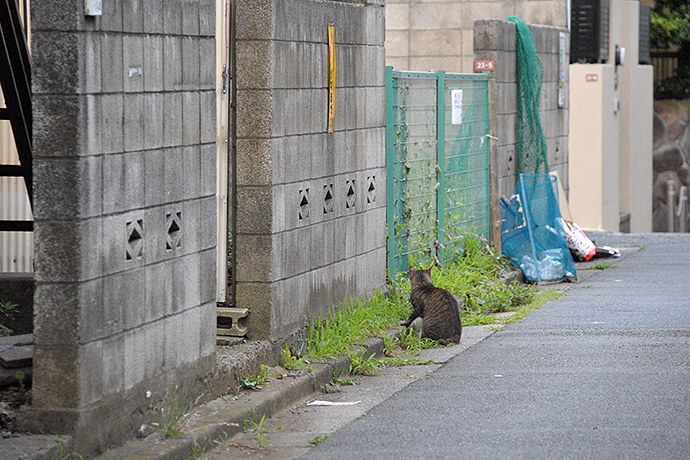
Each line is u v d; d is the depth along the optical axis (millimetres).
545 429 11664
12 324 13633
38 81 9688
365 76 16719
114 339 10328
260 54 13539
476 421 12117
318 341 14641
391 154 18656
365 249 16922
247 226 13680
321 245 15195
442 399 13242
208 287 12195
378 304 16938
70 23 9633
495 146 24312
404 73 19422
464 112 22906
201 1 11883
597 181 37000
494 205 24188
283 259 14008
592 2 37469
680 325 18125
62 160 9719
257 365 13336
